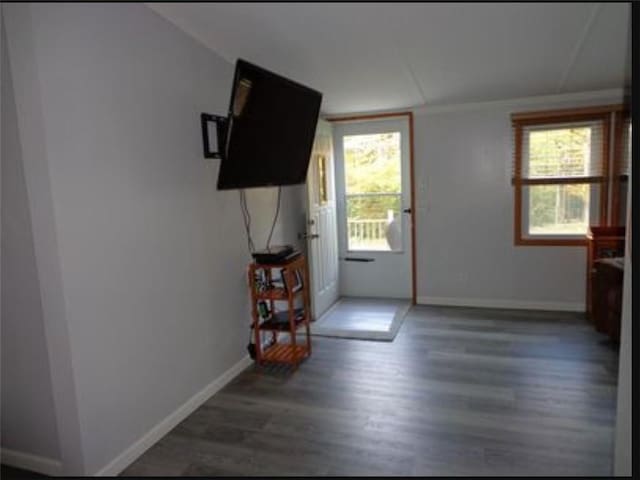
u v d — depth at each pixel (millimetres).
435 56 2984
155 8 2305
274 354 3330
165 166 2414
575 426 2320
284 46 2805
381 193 4750
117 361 2107
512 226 4250
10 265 1976
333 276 4719
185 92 2574
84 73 1920
